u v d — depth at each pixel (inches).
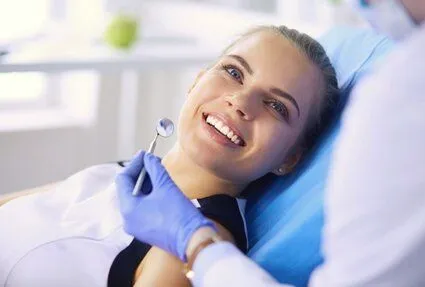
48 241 46.6
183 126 47.6
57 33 100.1
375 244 30.2
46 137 106.7
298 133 48.0
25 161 106.3
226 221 44.4
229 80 47.1
